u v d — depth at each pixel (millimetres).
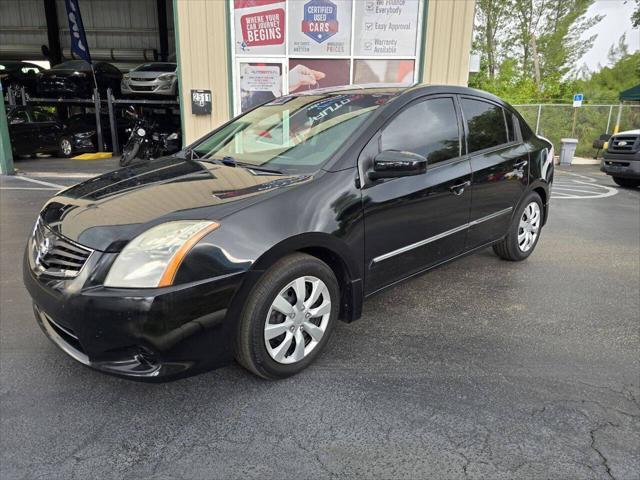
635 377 2801
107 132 15906
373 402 2525
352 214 2805
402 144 3201
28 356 2924
